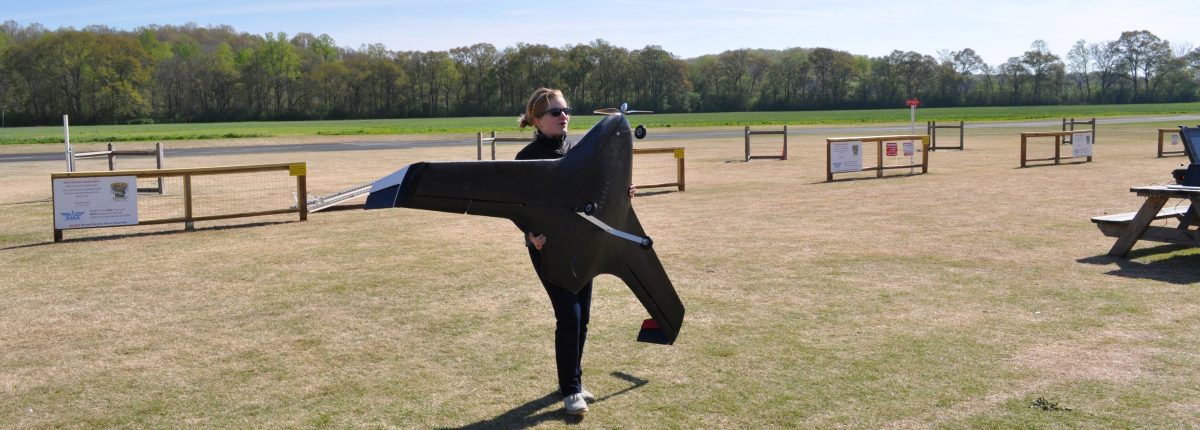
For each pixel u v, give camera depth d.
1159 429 4.50
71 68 106.88
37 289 8.63
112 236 12.40
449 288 8.43
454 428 4.70
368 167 27.44
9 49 106.62
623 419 4.78
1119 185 17.98
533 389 5.34
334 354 6.18
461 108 131.62
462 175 4.12
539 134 4.71
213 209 16.02
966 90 149.00
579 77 134.62
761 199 16.39
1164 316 6.85
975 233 11.45
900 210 14.18
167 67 120.19
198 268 9.73
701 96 143.62
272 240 11.84
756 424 4.67
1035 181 19.09
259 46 130.00
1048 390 5.14
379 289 8.42
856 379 5.39
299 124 93.75
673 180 20.69
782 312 7.21
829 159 20.09
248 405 5.11
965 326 6.66
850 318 6.96
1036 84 143.00
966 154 29.80
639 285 5.04
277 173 24.33
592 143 4.60
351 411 4.99
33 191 19.95
